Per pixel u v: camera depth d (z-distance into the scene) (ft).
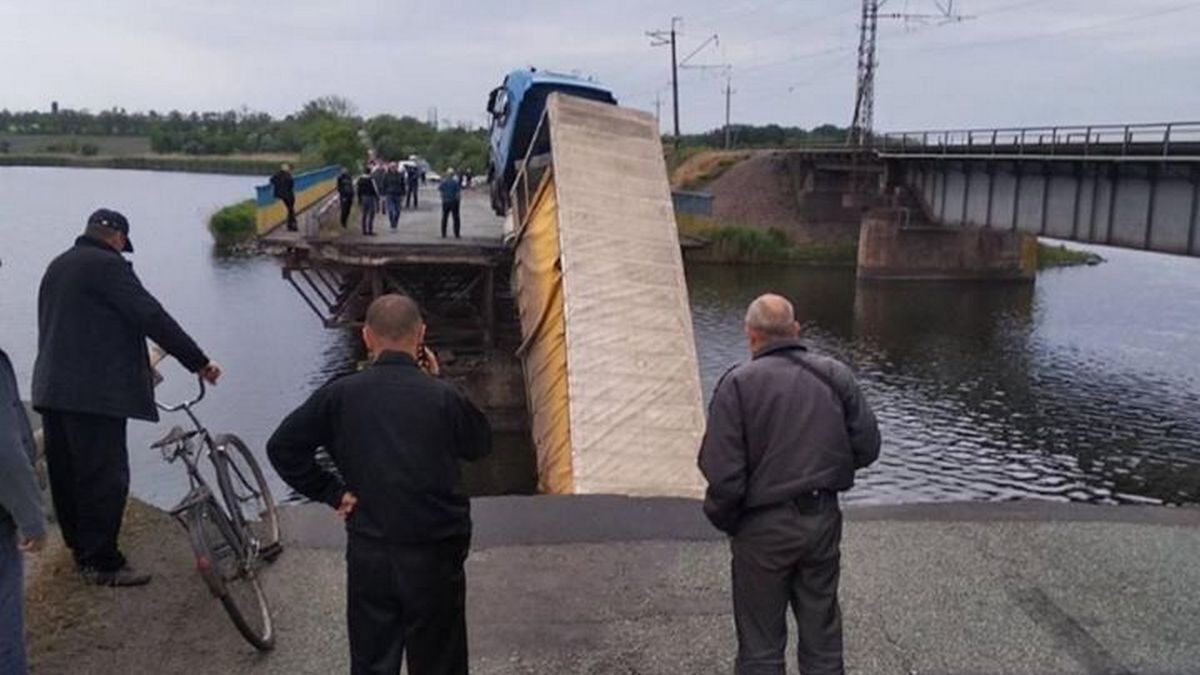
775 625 13.52
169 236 277.23
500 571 19.81
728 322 162.09
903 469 90.17
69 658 15.72
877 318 171.12
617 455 51.31
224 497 18.02
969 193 180.24
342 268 96.07
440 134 398.21
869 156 235.40
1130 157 119.03
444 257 91.97
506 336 98.73
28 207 354.54
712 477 13.25
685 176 275.59
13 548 12.34
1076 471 89.92
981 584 19.30
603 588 19.11
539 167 80.12
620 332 56.85
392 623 12.42
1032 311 180.86
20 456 11.88
